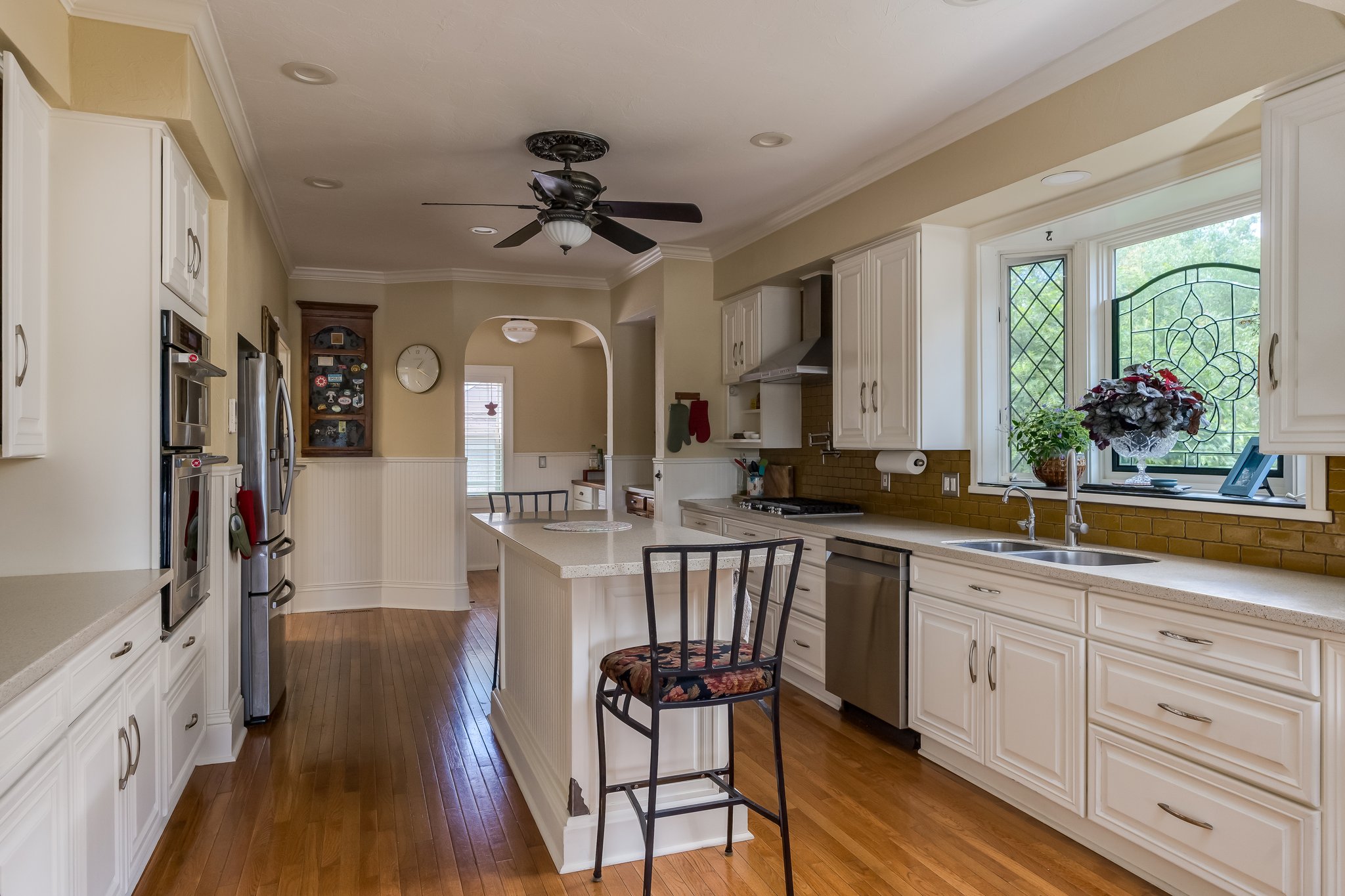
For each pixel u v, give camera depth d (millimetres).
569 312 6645
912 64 2844
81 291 2395
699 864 2451
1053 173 2932
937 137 3422
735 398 5590
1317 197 2094
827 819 2727
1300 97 2133
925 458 3996
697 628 2660
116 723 1974
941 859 2463
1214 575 2404
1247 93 2270
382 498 6320
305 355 6133
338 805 2859
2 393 2012
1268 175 2211
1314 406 2100
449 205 4438
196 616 2885
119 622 1977
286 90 3020
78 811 1725
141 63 2404
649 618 2080
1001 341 3762
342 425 6250
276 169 3883
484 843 2596
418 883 2346
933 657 3135
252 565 3670
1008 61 2820
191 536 2686
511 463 8219
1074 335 3496
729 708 2535
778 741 2227
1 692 1310
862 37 2650
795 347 4965
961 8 2475
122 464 2426
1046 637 2600
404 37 2641
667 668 2178
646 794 2547
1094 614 2438
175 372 2492
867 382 4059
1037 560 2781
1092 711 2441
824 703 3979
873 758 3260
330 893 2285
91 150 2398
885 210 3830
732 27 2592
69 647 1604
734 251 5328
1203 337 3045
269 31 2592
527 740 3051
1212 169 2713
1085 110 2760
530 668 3076
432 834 2648
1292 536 2512
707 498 5578
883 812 2779
